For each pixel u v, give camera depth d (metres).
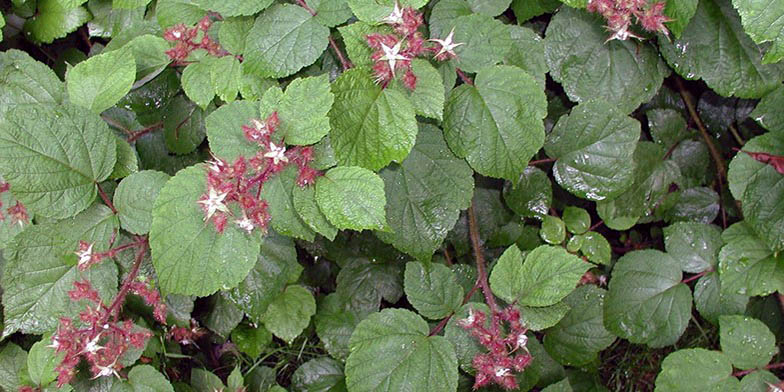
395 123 0.58
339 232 0.79
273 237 0.72
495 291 0.65
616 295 0.76
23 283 0.63
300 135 0.56
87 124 0.61
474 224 0.74
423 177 0.66
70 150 0.60
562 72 0.73
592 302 0.77
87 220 0.63
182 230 0.57
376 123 0.58
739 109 0.81
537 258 0.63
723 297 0.74
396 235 0.67
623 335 0.75
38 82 0.67
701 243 0.75
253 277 0.74
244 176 0.57
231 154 0.59
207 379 0.79
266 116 0.57
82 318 0.60
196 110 0.74
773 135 0.69
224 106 0.60
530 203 0.74
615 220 0.80
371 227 0.56
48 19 0.78
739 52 0.71
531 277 0.63
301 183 0.57
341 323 0.83
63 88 0.68
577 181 0.72
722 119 0.82
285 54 0.61
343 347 0.83
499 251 0.83
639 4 0.60
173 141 0.74
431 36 0.65
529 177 0.73
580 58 0.72
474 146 0.63
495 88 0.63
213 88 0.65
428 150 0.66
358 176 0.56
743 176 0.70
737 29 0.71
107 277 0.65
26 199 0.59
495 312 0.64
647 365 0.87
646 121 0.85
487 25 0.64
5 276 0.63
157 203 0.57
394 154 0.58
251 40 0.62
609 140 0.70
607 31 0.71
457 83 0.67
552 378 0.78
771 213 0.69
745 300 0.74
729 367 0.68
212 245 0.57
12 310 0.63
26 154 0.58
